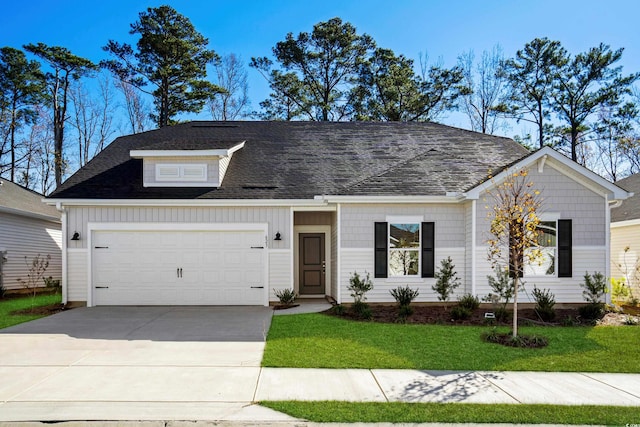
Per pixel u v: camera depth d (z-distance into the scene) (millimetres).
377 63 35125
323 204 13656
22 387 6152
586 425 5160
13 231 17703
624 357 7844
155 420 5117
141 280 13719
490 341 8898
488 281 11930
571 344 8688
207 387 6211
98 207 13672
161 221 13727
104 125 35688
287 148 16625
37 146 33312
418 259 13227
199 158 14211
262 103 36125
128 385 6258
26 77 33094
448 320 11016
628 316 11344
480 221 12508
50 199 13336
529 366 7340
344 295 13102
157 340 8992
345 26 34688
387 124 18859
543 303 11250
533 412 5453
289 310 12898
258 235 13852
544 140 32750
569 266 12453
